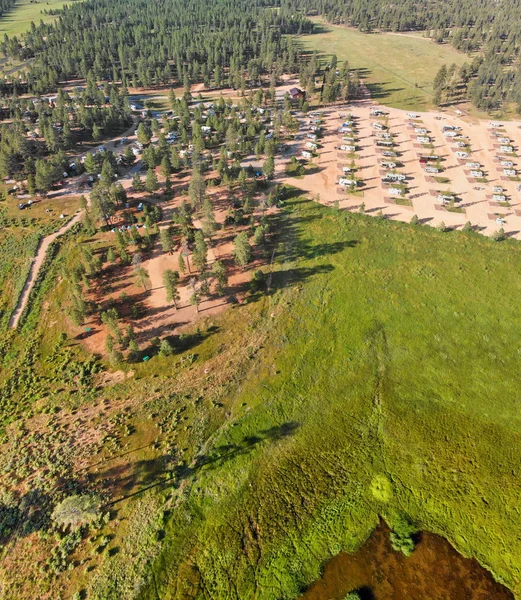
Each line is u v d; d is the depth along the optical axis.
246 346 80.81
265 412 70.25
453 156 145.88
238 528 56.78
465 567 54.44
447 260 101.06
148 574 52.44
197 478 61.75
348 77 181.50
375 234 109.19
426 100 187.00
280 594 51.62
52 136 136.62
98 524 56.72
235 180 129.62
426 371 77.00
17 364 78.56
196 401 71.56
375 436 67.75
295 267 98.88
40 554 54.22
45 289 93.56
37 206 119.31
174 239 106.50
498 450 65.94
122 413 69.88
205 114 169.88
